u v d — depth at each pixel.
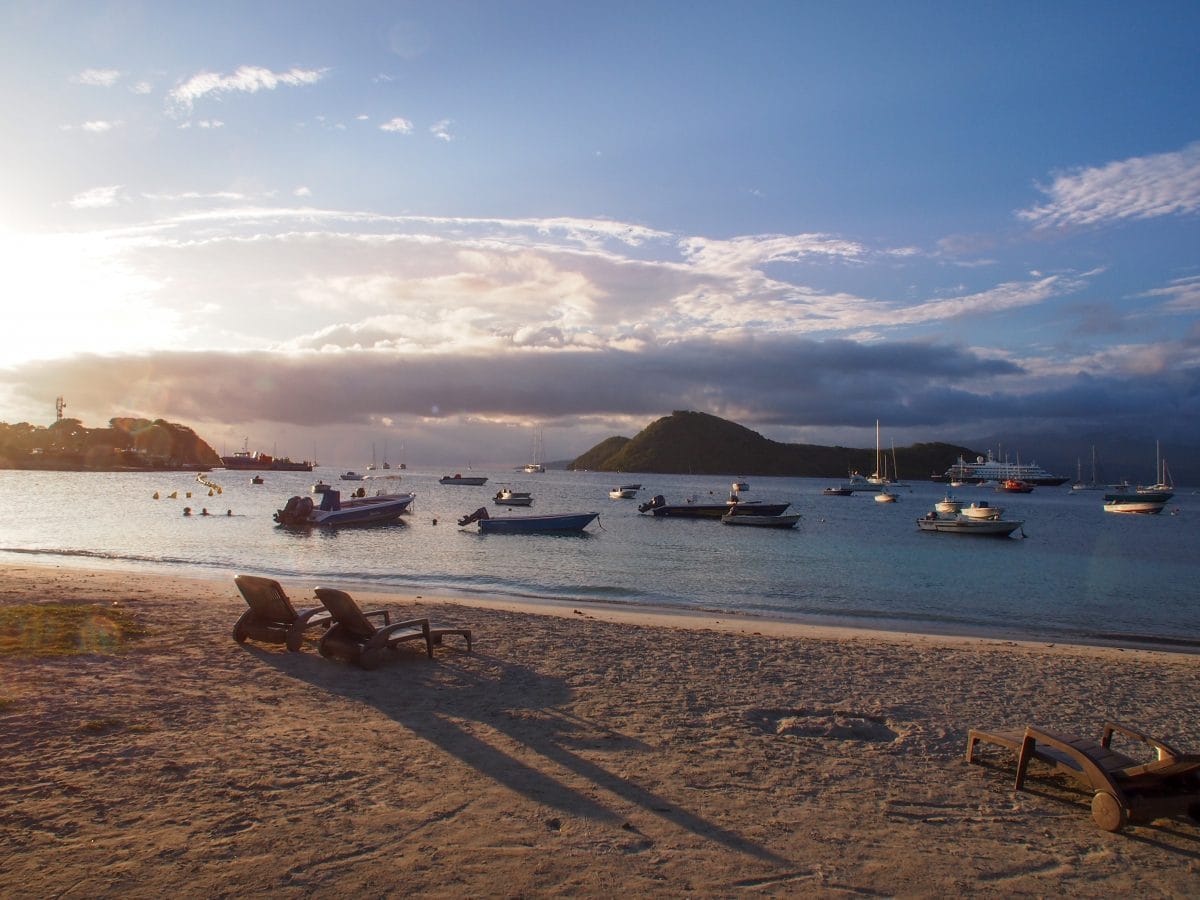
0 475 164.00
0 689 8.62
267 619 11.54
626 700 9.31
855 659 12.69
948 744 8.16
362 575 28.44
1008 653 14.20
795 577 31.92
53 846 5.01
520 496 92.12
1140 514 103.56
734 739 7.93
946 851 5.50
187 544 39.88
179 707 8.20
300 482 167.12
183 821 5.43
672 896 4.61
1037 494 191.62
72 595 16.36
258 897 4.43
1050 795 6.74
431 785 6.26
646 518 73.88
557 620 15.61
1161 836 5.92
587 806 5.96
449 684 9.75
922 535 59.84
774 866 5.10
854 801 6.39
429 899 4.46
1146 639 19.92
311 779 6.30
